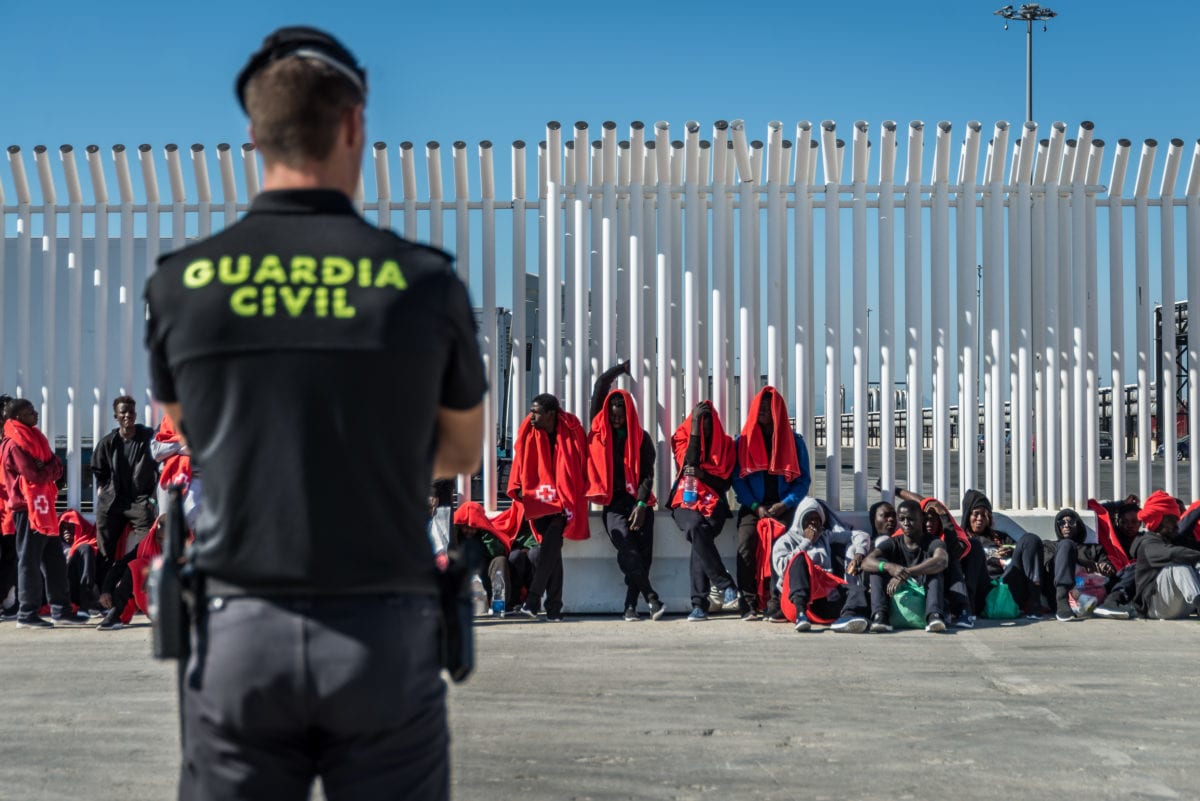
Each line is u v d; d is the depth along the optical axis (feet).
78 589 29.73
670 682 20.94
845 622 26.50
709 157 31.40
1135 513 30.32
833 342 31.22
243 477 6.24
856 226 31.24
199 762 6.45
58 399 32.76
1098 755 16.17
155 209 31.40
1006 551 29.73
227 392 6.30
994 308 31.24
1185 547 28.45
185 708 6.50
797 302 31.09
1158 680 21.12
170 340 6.47
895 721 18.07
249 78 6.84
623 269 31.30
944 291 31.17
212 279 6.44
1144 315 31.83
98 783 15.06
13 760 16.10
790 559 27.55
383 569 6.31
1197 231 31.53
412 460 6.42
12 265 32.32
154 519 28.40
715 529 29.30
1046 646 24.68
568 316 30.76
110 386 32.01
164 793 14.65
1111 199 31.37
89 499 37.01
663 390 30.96
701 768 15.56
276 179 6.75
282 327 6.29
